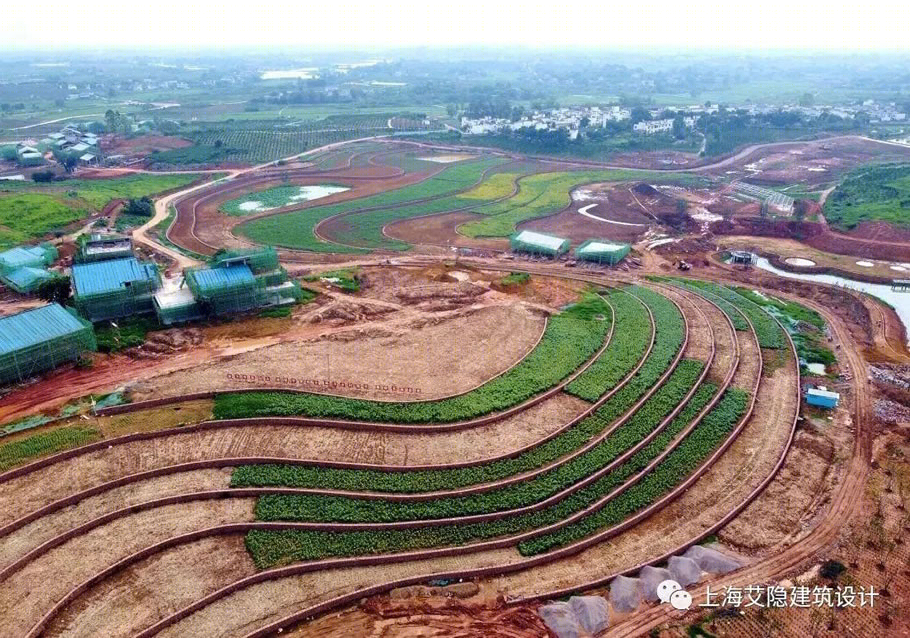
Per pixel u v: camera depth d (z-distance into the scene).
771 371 76.00
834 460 59.97
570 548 48.53
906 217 129.38
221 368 71.12
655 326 85.38
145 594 44.00
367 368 72.19
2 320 68.94
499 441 60.34
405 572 46.34
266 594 44.28
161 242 120.88
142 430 59.50
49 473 54.19
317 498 52.41
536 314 88.69
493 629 42.22
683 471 57.66
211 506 51.72
